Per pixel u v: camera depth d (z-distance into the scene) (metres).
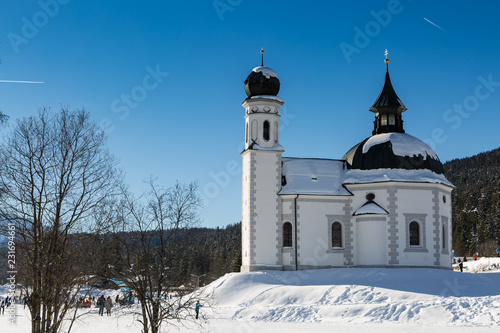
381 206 57.78
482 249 134.50
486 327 36.12
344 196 59.00
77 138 25.31
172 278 29.12
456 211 153.25
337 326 38.38
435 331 34.22
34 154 24.27
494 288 48.16
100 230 24.92
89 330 36.56
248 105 60.84
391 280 51.34
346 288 48.59
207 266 123.69
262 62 62.53
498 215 140.88
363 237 57.50
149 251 27.66
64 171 24.47
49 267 22.75
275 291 49.88
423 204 57.84
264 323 41.06
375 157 59.72
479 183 159.62
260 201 58.22
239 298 51.12
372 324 39.31
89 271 24.72
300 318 43.50
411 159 59.06
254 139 59.69
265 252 57.44
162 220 28.45
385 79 64.94
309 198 58.41
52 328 22.55
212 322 42.31
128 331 36.03
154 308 25.66
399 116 64.44
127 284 26.08
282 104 60.88
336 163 62.59
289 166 60.97
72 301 23.39
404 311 42.22
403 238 56.88
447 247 59.66
